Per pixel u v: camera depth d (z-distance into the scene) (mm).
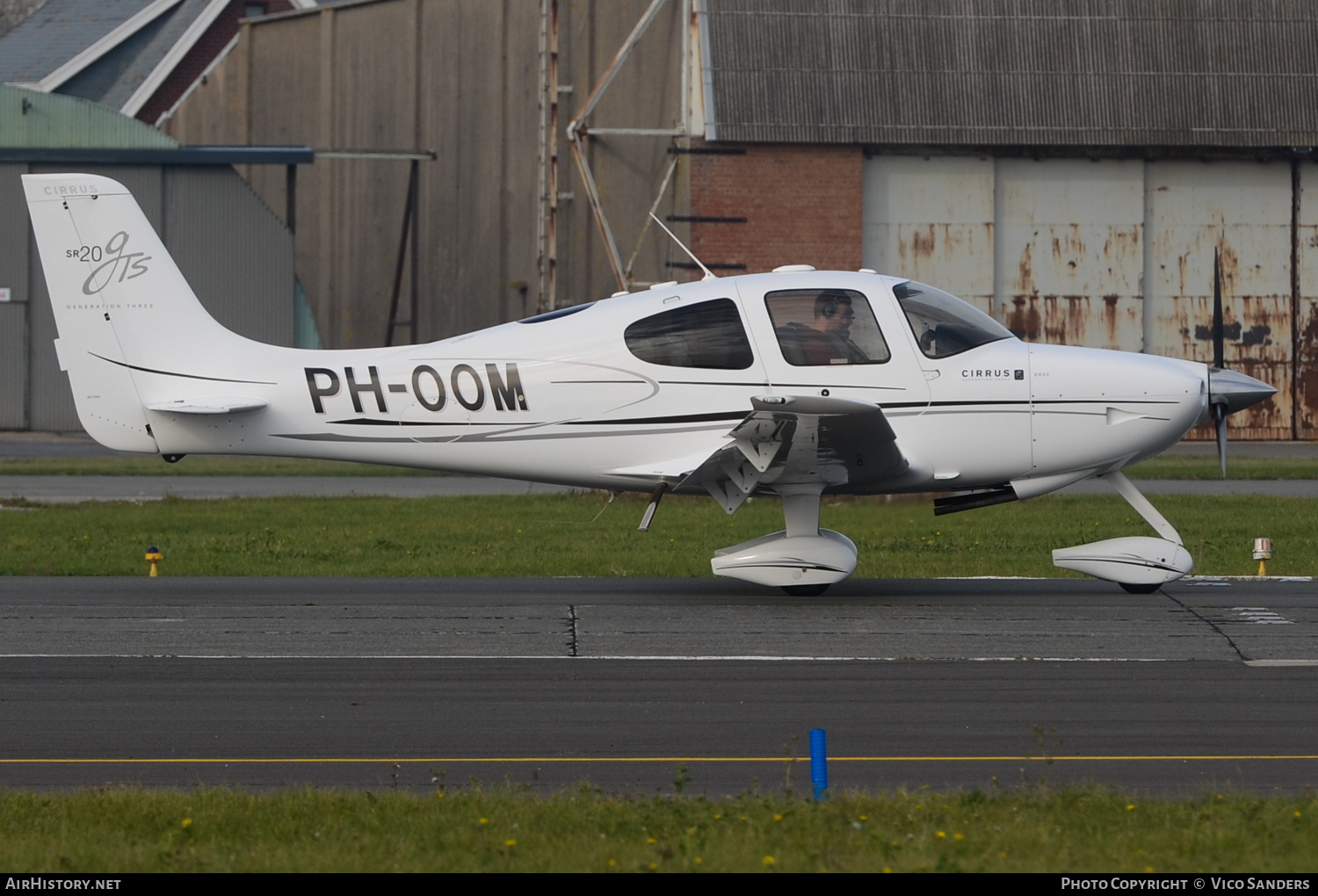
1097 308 109250
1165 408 39312
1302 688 28375
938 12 109500
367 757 23812
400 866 17219
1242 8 110938
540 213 108500
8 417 108500
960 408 38906
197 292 108750
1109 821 19141
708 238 105812
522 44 114438
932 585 42344
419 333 119375
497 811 19672
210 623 35500
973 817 19234
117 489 75312
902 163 107875
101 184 40844
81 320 41031
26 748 24297
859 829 18547
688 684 28906
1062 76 108438
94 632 34344
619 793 21422
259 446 41344
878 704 27281
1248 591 40562
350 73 121688
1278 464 90688
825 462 37938
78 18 162375
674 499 69938
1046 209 108812
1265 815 19312
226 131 125625
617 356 39688
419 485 80625
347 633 34156
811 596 39750
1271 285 109688
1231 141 107688
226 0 150000
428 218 119062
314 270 123875
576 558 49156
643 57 109062
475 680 29328
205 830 18984
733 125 104938
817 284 39531
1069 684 28766
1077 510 63938
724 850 17703
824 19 108438
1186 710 26688
